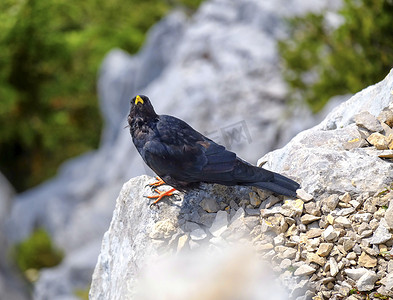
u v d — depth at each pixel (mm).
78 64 30031
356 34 13453
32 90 29609
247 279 4340
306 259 5496
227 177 5910
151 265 5668
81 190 19953
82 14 31500
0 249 17969
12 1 28672
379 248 5406
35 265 19000
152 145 6031
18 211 21094
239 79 16453
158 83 18688
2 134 29109
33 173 29828
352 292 5316
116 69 21203
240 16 18047
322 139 6594
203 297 4281
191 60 17922
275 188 5859
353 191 5754
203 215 6031
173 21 20016
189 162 5953
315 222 5719
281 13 17203
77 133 29609
